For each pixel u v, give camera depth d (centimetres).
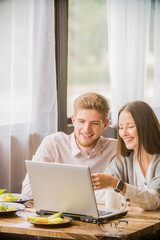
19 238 227
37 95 355
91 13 421
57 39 385
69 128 404
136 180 227
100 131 244
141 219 190
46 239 217
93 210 182
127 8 429
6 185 334
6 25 330
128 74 436
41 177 190
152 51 473
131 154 230
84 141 243
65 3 389
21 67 342
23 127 345
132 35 436
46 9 355
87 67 420
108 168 238
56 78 387
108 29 421
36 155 263
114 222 184
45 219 179
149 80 470
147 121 219
